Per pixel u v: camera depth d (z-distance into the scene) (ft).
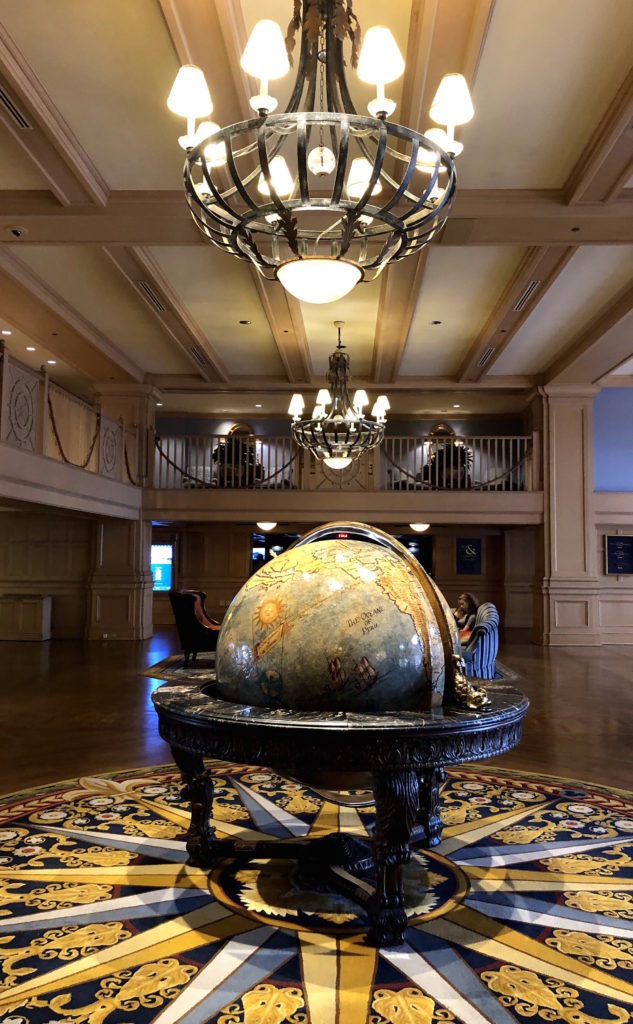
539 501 45.75
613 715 23.36
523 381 46.37
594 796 14.70
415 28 16.11
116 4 15.64
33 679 30.35
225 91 18.16
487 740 9.02
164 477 56.34
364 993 7.64
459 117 11.13
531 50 16.83
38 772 16.43
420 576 10.00
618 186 21.89
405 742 8.47
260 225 12.01
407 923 9.00
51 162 21.01
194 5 15.34
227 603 57.41
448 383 46.62
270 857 10.61
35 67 17.61
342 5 10.23
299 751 8.56
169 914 9.43
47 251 28.25
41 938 8.80
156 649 40.96
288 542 59.21
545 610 45.27
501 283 31.37
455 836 12.38
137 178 22.39
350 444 34.37
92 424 46.14
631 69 17.28
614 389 49.16
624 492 46.98
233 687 9.78
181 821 13.03
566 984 7.85
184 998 7.56
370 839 11.62
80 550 48.60
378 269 12.27
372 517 45.34
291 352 40.52
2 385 27.37
